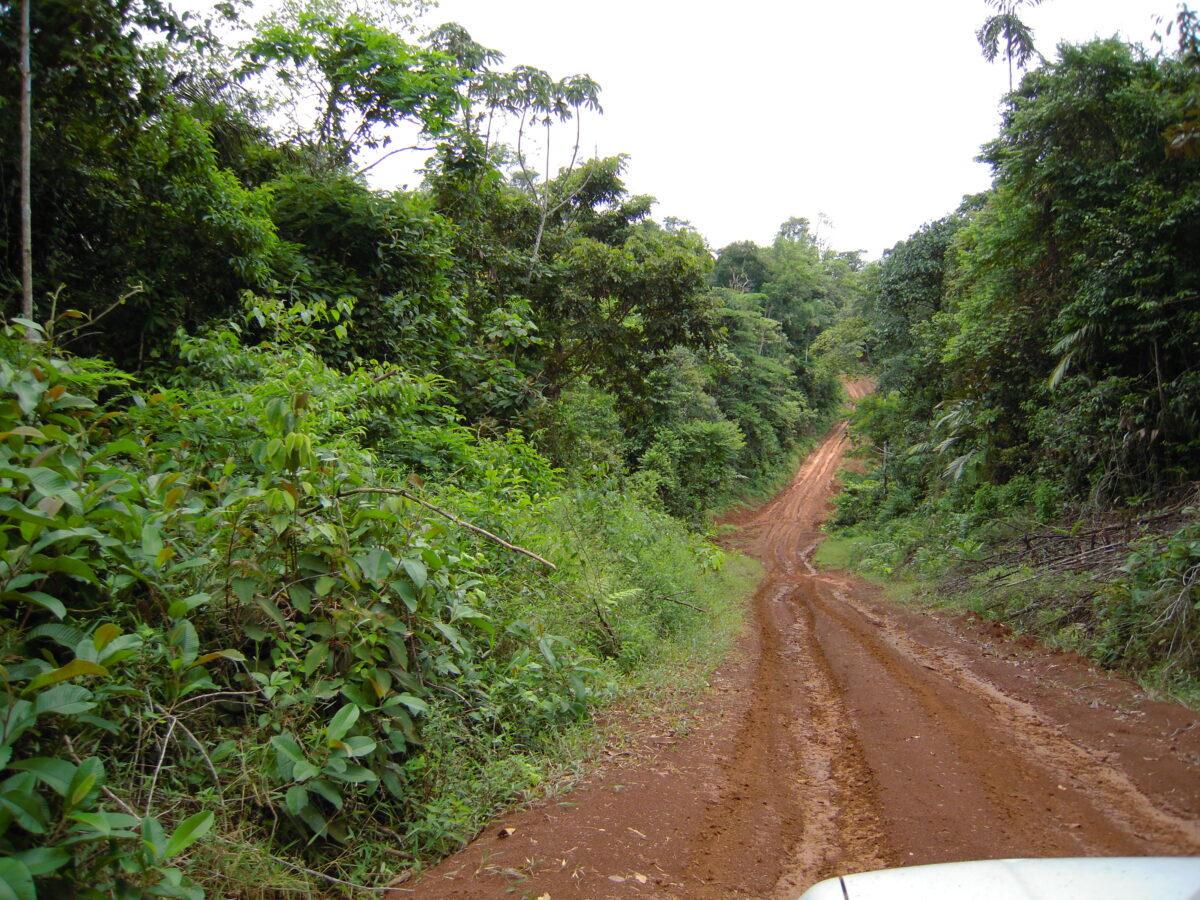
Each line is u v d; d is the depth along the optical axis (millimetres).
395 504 4473
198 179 9500
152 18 8812
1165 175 12875
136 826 2865
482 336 15898
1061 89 13930
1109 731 5395
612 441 23500
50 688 2859
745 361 53219
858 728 5961
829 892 1860
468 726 4801
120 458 5027
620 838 3840
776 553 34062
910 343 29281
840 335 41188
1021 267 16578
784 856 3744
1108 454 12797
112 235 9500
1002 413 17812
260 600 3912
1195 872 1694
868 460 37375
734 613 13289
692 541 17203
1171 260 11781
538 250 19406
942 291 28250
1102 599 8328
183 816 3162
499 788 4352
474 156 16062
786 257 72500
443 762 4312
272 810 3354
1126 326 12625
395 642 4211
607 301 20234
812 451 61094
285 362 7445
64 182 8836
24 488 3336
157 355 8883
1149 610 7340
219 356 7258
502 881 3385
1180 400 11562
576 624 7551
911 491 28750
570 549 8273
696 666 8367
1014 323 17000
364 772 3521
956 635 9797
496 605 6164
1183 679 6355
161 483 4051
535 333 18094
